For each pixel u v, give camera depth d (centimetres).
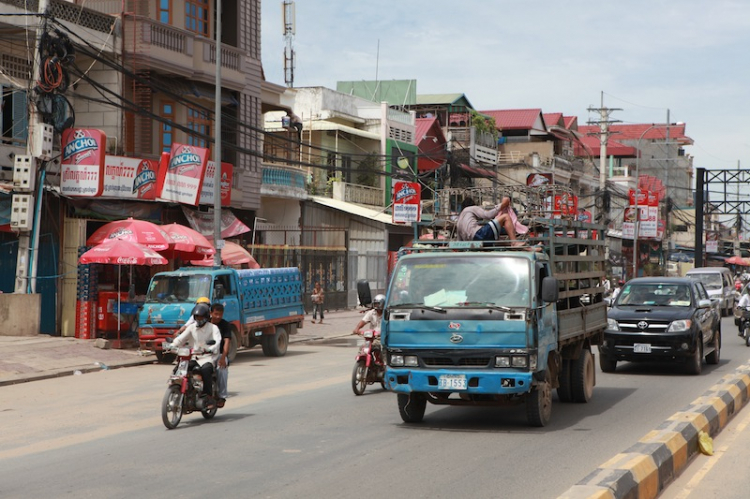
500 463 898
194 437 1078
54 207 2397
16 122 2409
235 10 3173
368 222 4509
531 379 1067
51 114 2261
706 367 1973
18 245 2292
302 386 1634
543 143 6806
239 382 1717
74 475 859
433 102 6109
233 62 3117
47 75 2203
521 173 6175
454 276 1121
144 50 2697
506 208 1267
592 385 1430
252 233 3372
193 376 1191
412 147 4975
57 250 2405
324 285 3956
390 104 5644
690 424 966
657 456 802
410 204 3378
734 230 11131
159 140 2894
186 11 2992
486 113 7081
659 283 1934
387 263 4603
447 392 1091
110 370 1961
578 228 1394
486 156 5916
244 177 3212
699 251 6038
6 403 1445
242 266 2923
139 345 2272
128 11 2848
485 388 1065
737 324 2658
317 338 2922
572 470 862
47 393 1571
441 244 1209
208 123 3108
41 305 2366
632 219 6366
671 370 1902
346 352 2456
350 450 973
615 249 7156
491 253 1133
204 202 2802
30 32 2344
